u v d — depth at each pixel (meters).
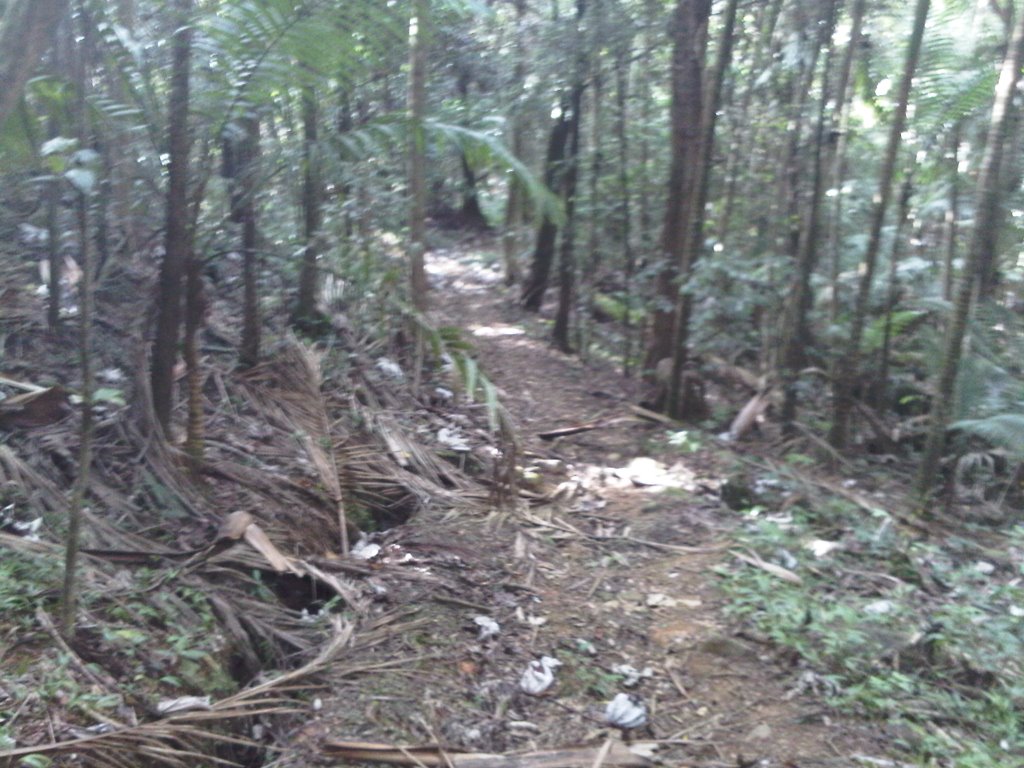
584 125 11.40
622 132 9.67
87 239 3.38
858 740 3.75
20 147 3.77
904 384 8.38
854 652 4.34
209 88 4.66
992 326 7.06
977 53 7.92
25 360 5.50
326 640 4.21
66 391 5.09
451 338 4.48
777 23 9.55
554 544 5.51
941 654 4.35
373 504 5.77
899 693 4.05
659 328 8.94
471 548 5.30
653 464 6.89
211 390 6.29
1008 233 7.45
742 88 10.28
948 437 7.13
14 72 2.82
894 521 6.16
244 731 3.64
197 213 4.79
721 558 5.38
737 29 10.05
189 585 4.21
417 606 4.58
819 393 8.24
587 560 5.34
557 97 10.23
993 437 6.14
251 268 6.52
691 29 8.42
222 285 7.36
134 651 3.66
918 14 6.52
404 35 4.47
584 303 10.94
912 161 7.89
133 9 4.91
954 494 6.77
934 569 5.45
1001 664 4.34
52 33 2.93
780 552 5.43
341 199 7.79
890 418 8.19
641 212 10.09
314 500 5.46
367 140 4.54
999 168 5.73
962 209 8.25
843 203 9.16
